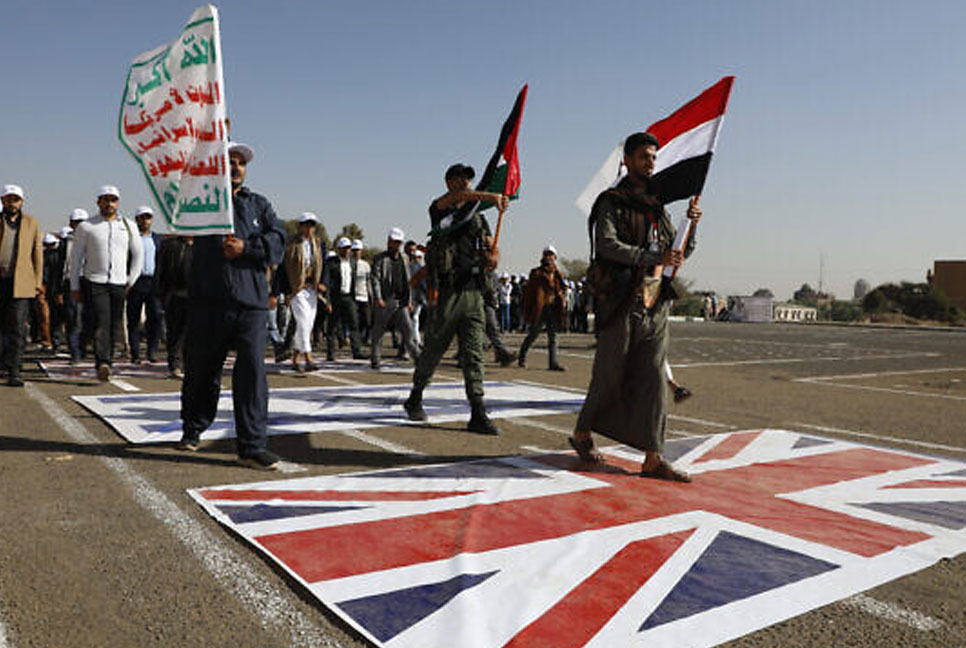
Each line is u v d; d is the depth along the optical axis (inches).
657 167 170.1
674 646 81.9
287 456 174.4
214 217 153.9
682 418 246.7
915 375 436.8
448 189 211.2
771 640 84.8
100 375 291.9
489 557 106.7
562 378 365.7
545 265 400.2
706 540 116.4
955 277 2596.0
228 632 85.3
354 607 89.8
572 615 88.6
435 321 210.7
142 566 104.5
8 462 162.9
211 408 180.1
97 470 157.5
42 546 111.7
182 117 155.8
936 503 141.3
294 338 354.0
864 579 102.6
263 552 108.3
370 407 249.8
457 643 80.7
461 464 166.2
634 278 154.1
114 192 297.3
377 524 121.5
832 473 164.9
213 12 154.0
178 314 328.2
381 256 379.6
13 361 286.2
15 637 83.6
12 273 282.4
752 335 1012.5
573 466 165.9
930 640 86.0
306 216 349.4
